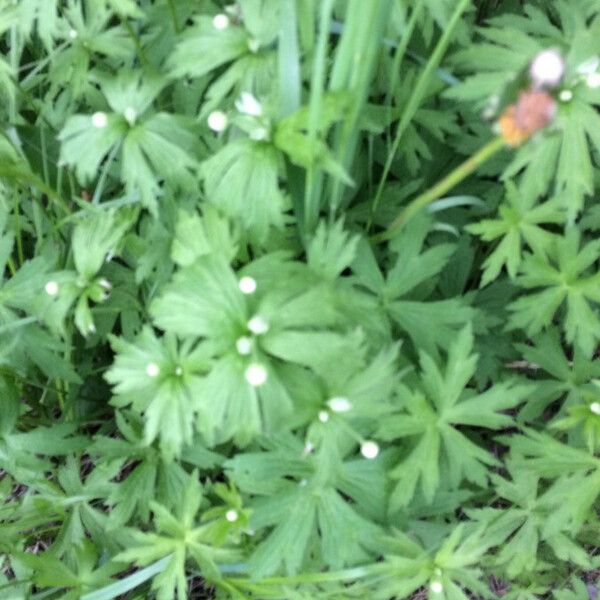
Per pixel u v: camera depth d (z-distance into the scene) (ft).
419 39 1.63
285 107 1.31
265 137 1.31
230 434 1.24
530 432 1.49
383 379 1.31
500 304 1.75
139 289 1.73
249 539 1.53
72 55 1.67
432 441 1.41
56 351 1.64
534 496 1.53
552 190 1.66
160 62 1.66
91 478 1.68
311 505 1.43
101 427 1.90
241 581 1.49
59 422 1.78
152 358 1.35
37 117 1.85
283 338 1.20
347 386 1.30
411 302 1.49
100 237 1.47
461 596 1.46
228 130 1.46
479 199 1.61
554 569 1.72
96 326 1.71
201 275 1.23
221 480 1.70
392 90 1.51
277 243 1.43
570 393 1.60
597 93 1.33
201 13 1.62
